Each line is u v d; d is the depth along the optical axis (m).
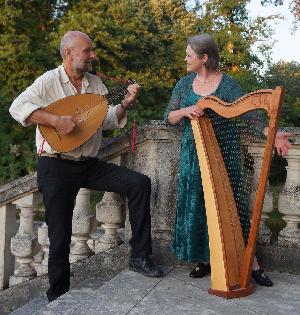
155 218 3.76
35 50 13.56
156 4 19.19
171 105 3.41
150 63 14.96
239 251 3.15
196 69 3.27
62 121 3.14
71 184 3.31
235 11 17.19
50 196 3.27
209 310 2.86
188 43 3.27
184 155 3.35
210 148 3.11
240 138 3.32
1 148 13.54
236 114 2.91
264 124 3.08
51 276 3.40
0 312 4.04
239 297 3.06
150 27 16.28
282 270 3.61
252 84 13.22
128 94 3.38
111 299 3.01
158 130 3.71
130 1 15.69
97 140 3.40
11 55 12.81
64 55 3.29
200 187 3.29
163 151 3.75
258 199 2.98
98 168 3.43
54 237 3.33
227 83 3.25
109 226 3.88
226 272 3.05
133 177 3.36
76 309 2.85
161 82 14.16
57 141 3.20
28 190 3.93
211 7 17.44
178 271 3.58
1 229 4.08
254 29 16.47
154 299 3.02
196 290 3.18
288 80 17.23
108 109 3.36
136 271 3.49
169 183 3.74
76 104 3.25
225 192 3.12
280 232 3.65
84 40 3.26
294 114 13.08
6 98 13.16
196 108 3.09
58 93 3.29
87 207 3.89
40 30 14.36
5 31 13.38
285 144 2.99
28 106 3.15
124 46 14.13
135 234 3.43
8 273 4.16
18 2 13.53
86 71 3.36
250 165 3.50
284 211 3.57
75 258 3.96
